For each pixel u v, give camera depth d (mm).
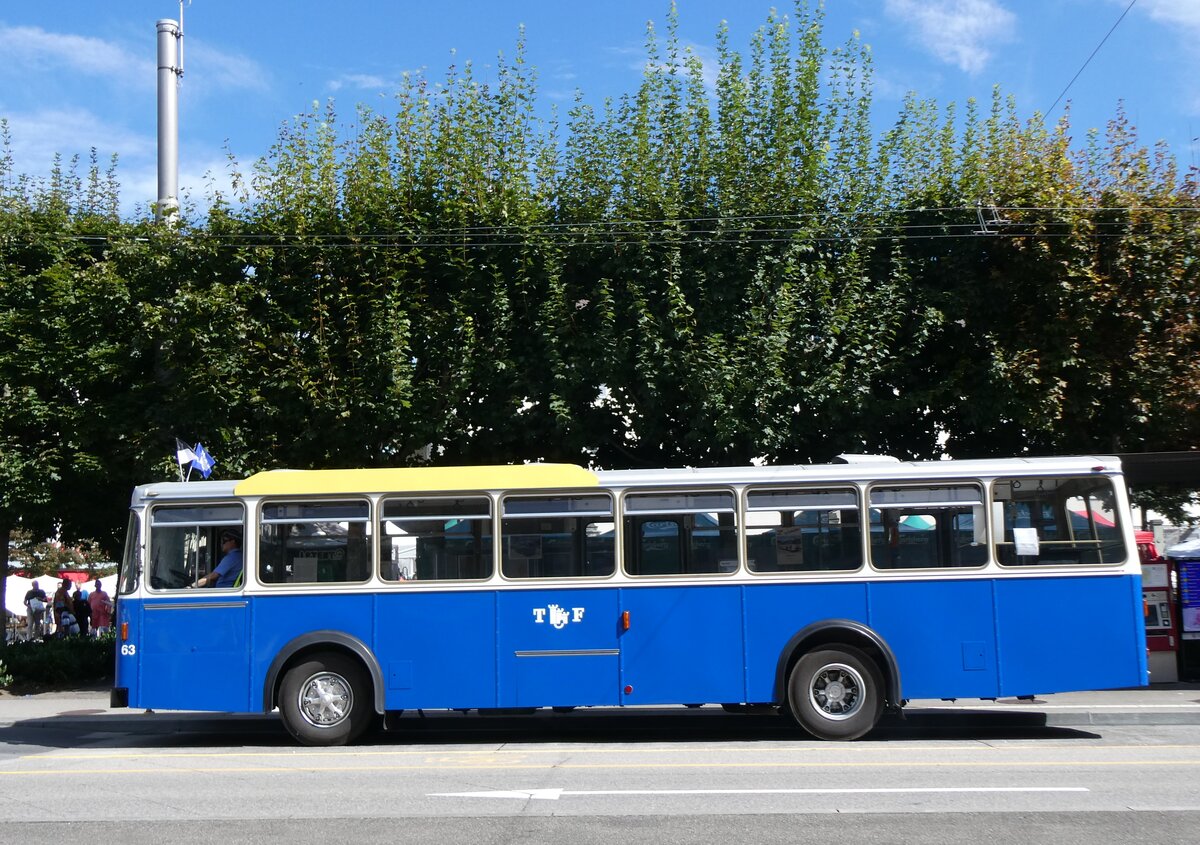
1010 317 18141
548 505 11953
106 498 19594
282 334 17688
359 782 9375
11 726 14344
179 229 18438
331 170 18734
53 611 25734
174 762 10852
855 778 9211
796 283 17734
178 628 11922
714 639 11688
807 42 19219
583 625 11750
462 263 17922
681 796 8484
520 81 19281
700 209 18203
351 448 18031
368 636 11812
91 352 17844
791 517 11820
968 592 11594
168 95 19484
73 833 7508
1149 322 17500
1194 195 18266
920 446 19344
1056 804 8078
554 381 17672
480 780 9367
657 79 19188
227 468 17469
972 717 13156
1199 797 8336
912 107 19406
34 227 19188
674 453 18891
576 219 18438
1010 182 18047
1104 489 11742
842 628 11547
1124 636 11492
